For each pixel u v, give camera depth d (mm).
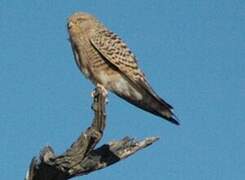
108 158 11000
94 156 10797
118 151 11148
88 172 10820
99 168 10922
